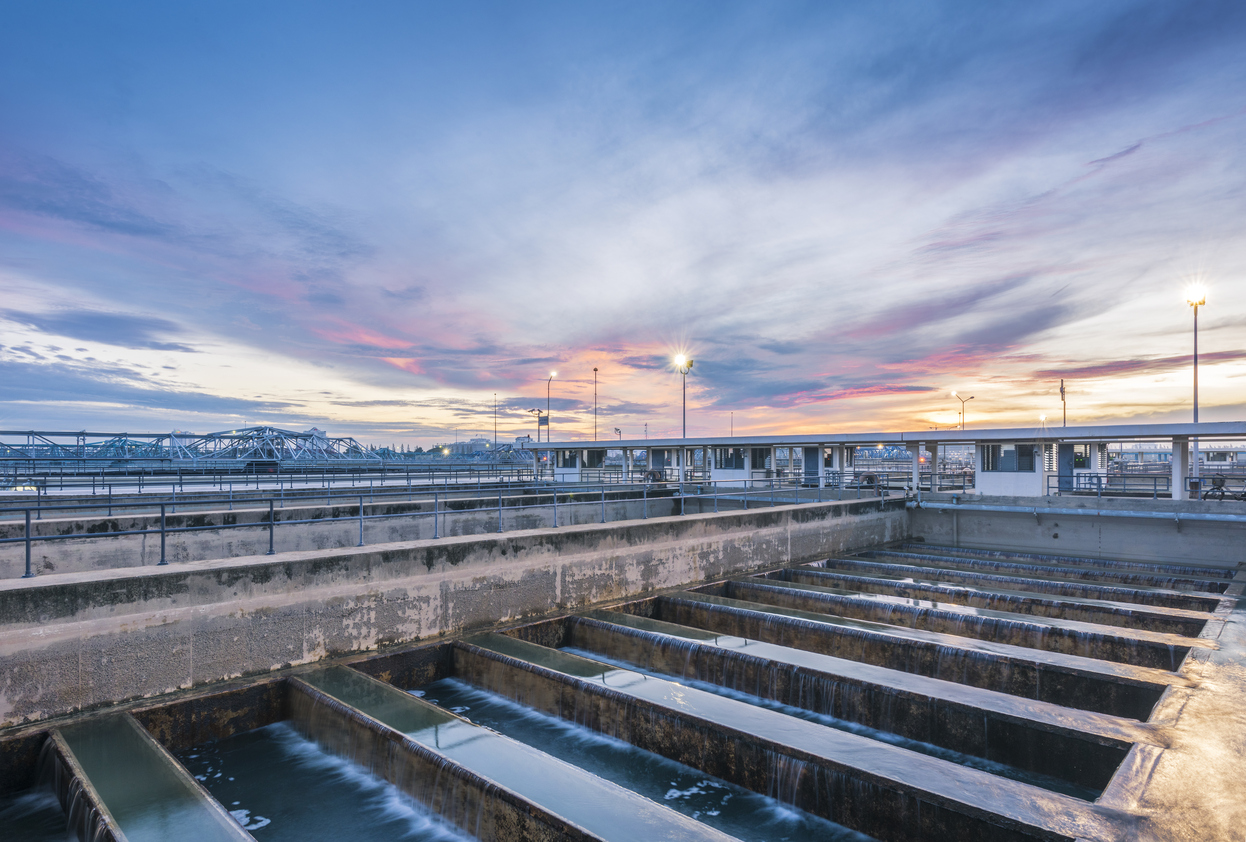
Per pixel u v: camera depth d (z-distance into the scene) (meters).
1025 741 7.54
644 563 15.37
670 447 37.78
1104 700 8.88
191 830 5.91
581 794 6.34
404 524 19.09
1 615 7.76
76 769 6.95
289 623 10.11
